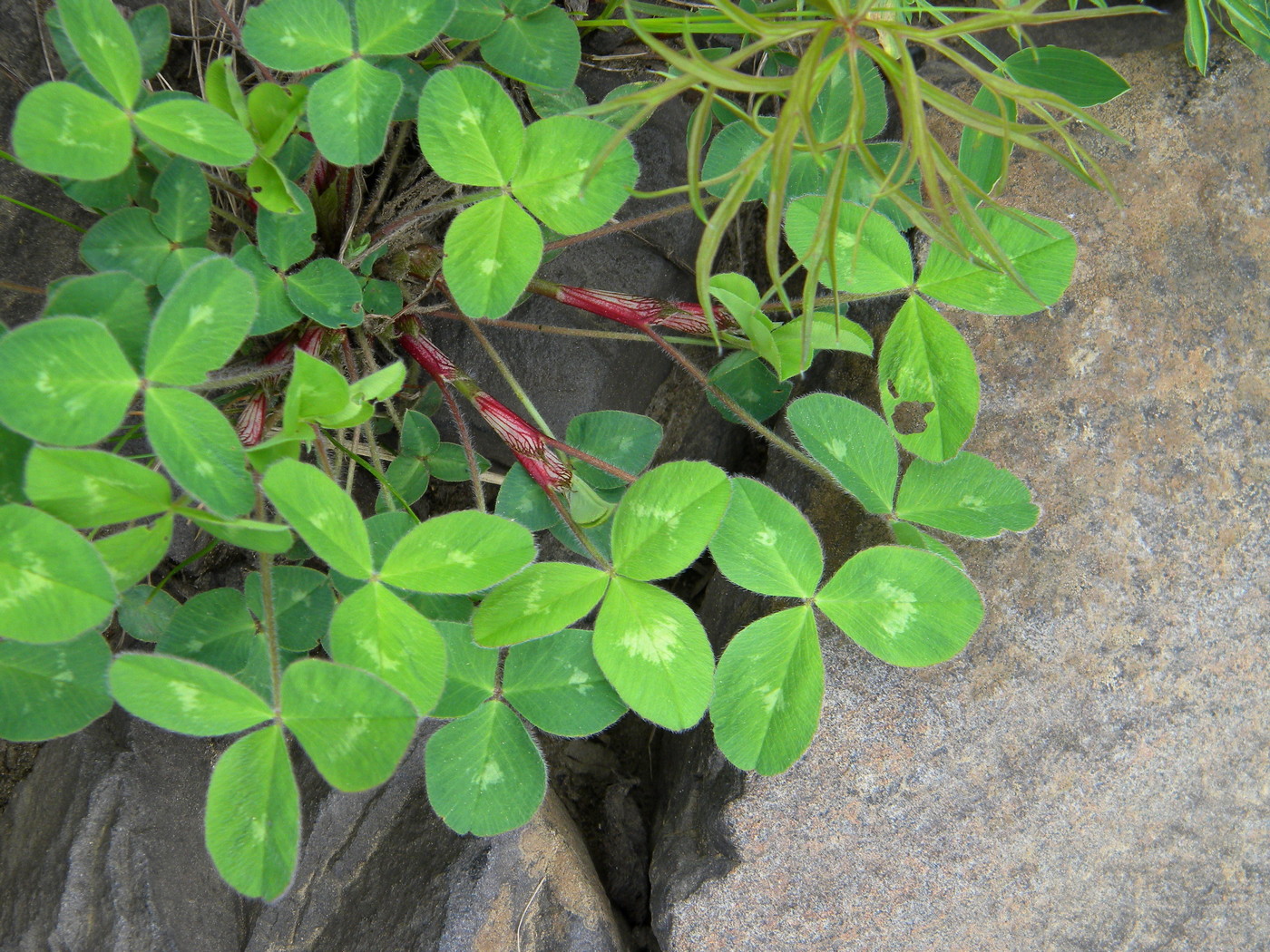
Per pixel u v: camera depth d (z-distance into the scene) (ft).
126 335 1.32
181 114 1.34
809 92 1.23
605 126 1.37
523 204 1.38
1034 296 1.29
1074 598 1.49
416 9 1.37
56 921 1.48
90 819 1.50
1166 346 1.52
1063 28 1.68
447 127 1.36
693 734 1.56
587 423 1.53
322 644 1.61
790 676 1.39
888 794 1.47
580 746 1.65
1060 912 1.47
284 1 1.37
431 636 1.34
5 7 1.51
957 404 1.42
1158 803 1.48
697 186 1.26
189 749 1.54
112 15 1.33
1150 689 1.49
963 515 1.44
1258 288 1.53
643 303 1.53
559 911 1.50
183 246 1.42
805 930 1.46
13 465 1.31
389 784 1.53
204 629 1.43
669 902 1.48
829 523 1.53
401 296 1.53
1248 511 1.50
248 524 1.27
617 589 1.38
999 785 1.47
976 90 1.61
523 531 1.34
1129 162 1.55
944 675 1.48
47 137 1.31
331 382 1.31
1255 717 1.49
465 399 1.63
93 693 1.37
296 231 1.42
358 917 1.50
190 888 1.51
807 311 1.29
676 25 1.46
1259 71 1.56
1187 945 1.48
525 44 1.45
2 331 1.30
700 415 1.70
